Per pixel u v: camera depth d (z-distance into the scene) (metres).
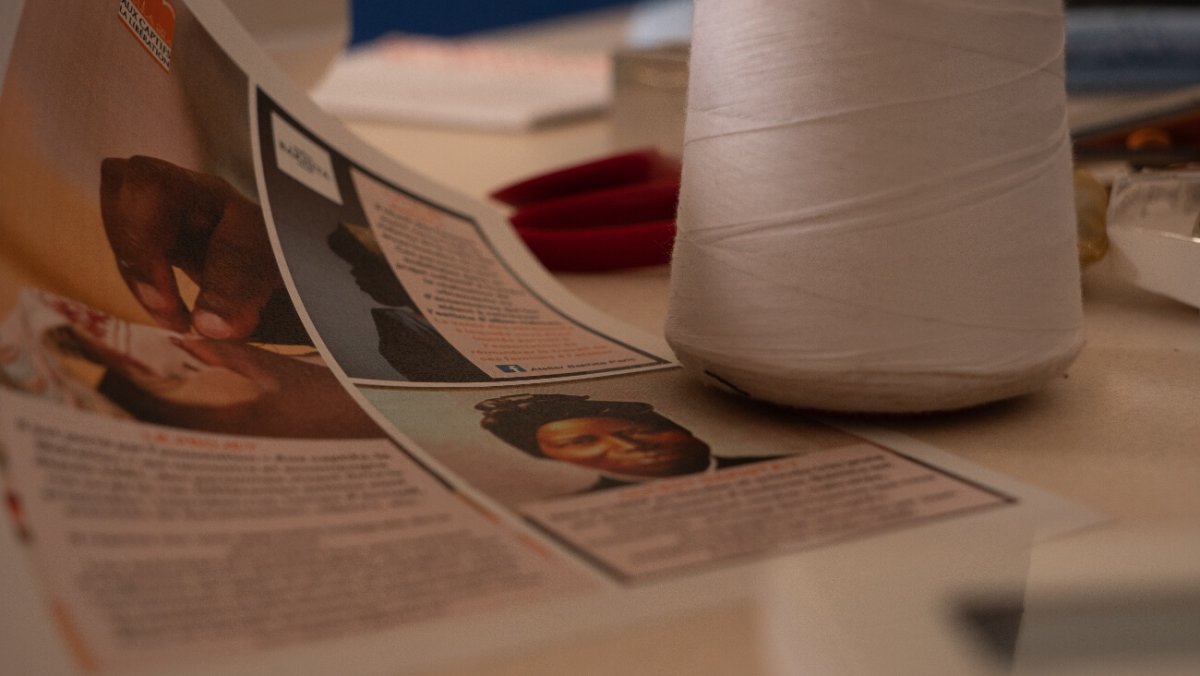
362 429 0.30
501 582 0.22
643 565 0.23
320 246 0.41
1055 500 0.27
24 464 0.21
